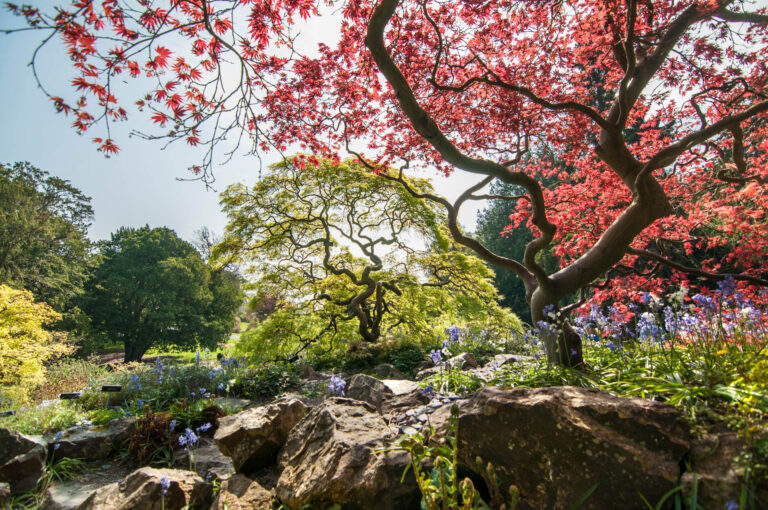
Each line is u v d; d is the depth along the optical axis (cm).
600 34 502
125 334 2989
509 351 923
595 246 450
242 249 1209
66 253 2648
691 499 167
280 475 304
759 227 633
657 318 355
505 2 436
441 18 448
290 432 351
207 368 892
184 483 319
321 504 251
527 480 212
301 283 1288
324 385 847
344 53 462
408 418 344
